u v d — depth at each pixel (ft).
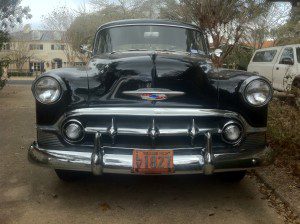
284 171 14.70
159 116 10.74
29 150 11.43
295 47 36.14
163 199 12.55
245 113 11.31
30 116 28.19
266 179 13.89
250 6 33.06
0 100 38.06
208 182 14.16
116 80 11.15
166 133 10.73
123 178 14.42
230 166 10.91
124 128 10.83
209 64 13.75
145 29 16.85
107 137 11.07
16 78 134.92
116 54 14.96
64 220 10.89
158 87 11.12
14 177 14.35
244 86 11.16
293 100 20.75
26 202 12.09
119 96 11.06
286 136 16.20
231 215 11.37
